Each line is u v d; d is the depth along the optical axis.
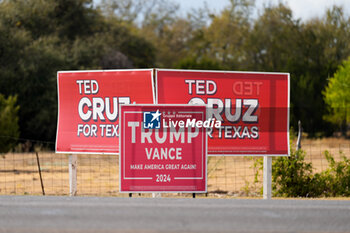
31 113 54.44
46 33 62.22
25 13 60.72
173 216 9.97
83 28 68.06
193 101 17.86
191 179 15.63
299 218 10.04
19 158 38.28
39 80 54.16
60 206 11.13
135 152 15.61
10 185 24.86
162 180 15.59
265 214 10.41
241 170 28.95
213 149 17.81
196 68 67.88
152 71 17.88
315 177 19.16
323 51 79.00
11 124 44.84
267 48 82.88
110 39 69.19
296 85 62.50
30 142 48.25
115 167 31.94
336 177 19.16
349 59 59.75
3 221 9.34
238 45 94.62
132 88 18.08
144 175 15.58
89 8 69.50
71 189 18.47
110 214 10.13
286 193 18.97
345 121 64.94
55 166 33.34
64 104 18.75
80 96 18.59
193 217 9.89
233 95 17.98
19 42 55.44
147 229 8.68
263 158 19.30
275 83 18.17
